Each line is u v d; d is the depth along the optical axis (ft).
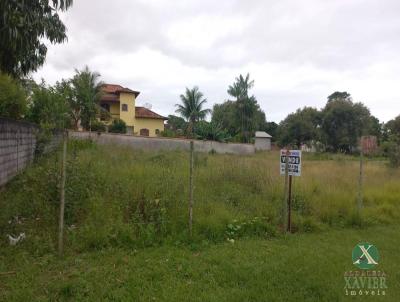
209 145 98.37
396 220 22.58
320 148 144.15
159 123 128.77
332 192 25.14
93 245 14.11
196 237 15.78
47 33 22.93
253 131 149.59
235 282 11.68
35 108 45.83
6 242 13.69
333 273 12.88
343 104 133.28
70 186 19.83
